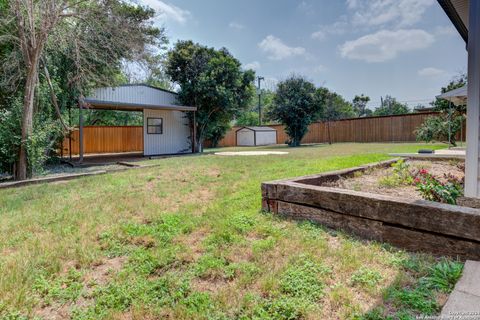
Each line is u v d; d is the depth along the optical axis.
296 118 18.00
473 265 1.85
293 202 3.06
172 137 13.57
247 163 7.93
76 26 7.57
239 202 3.79
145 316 1.65
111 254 2.44
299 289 1.79
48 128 6.99
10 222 3.25
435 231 2.11
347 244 2.37
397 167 4.50
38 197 4.51
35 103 7.31
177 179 5.82
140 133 15.68
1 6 6.79
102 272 2.16
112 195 4.51
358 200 2.53
